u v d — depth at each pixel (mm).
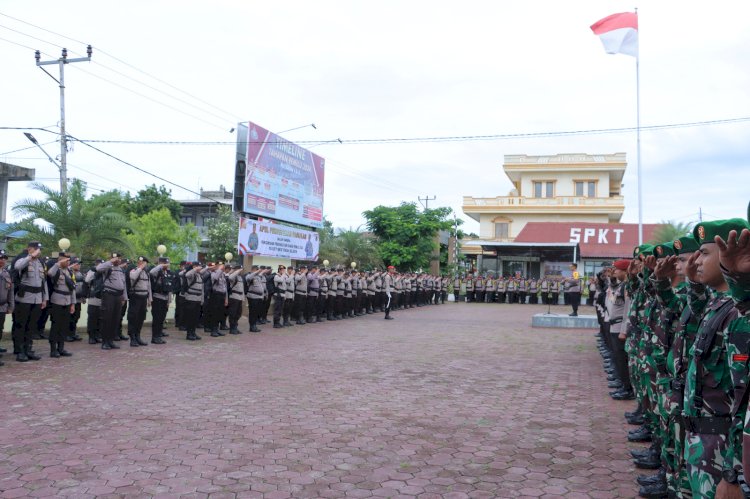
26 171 22953
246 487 4426
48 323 13312
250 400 7301
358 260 32938
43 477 4559
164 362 10031
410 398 7629
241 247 18906
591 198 40906
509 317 22531
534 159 43156
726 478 2293
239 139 19141
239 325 17125
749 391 2188
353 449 5410
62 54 21969
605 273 10078
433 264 39812
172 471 4734
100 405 6867
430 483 4590
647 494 4344
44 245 15852
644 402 5168
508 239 42562
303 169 23469
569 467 5027
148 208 36469
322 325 17734
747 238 1994
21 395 7270
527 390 8289
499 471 4902
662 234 24578
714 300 2828
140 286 12008
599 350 12438
